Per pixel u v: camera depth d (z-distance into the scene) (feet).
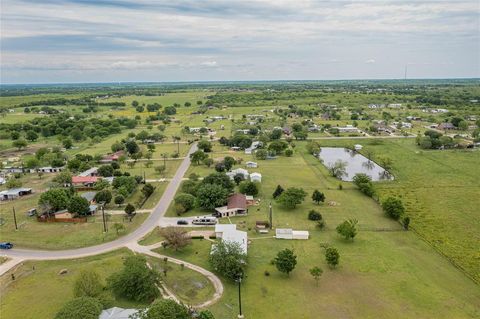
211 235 288.51
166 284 220.02
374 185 414.62
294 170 481.87
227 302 202.80
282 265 224.53
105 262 246.88
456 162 506.07
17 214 339.77
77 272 235.20
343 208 344.69
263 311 194.80
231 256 225.97
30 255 260.62
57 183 418.51
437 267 239.30
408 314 192.03
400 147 611.88
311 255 256.11
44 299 206.08
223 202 341.21
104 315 174.81
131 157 561.02
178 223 312.09
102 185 394.32
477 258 249.34
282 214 331.57
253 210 341.62
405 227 298.97
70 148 636.89
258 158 551.18
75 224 313.32
